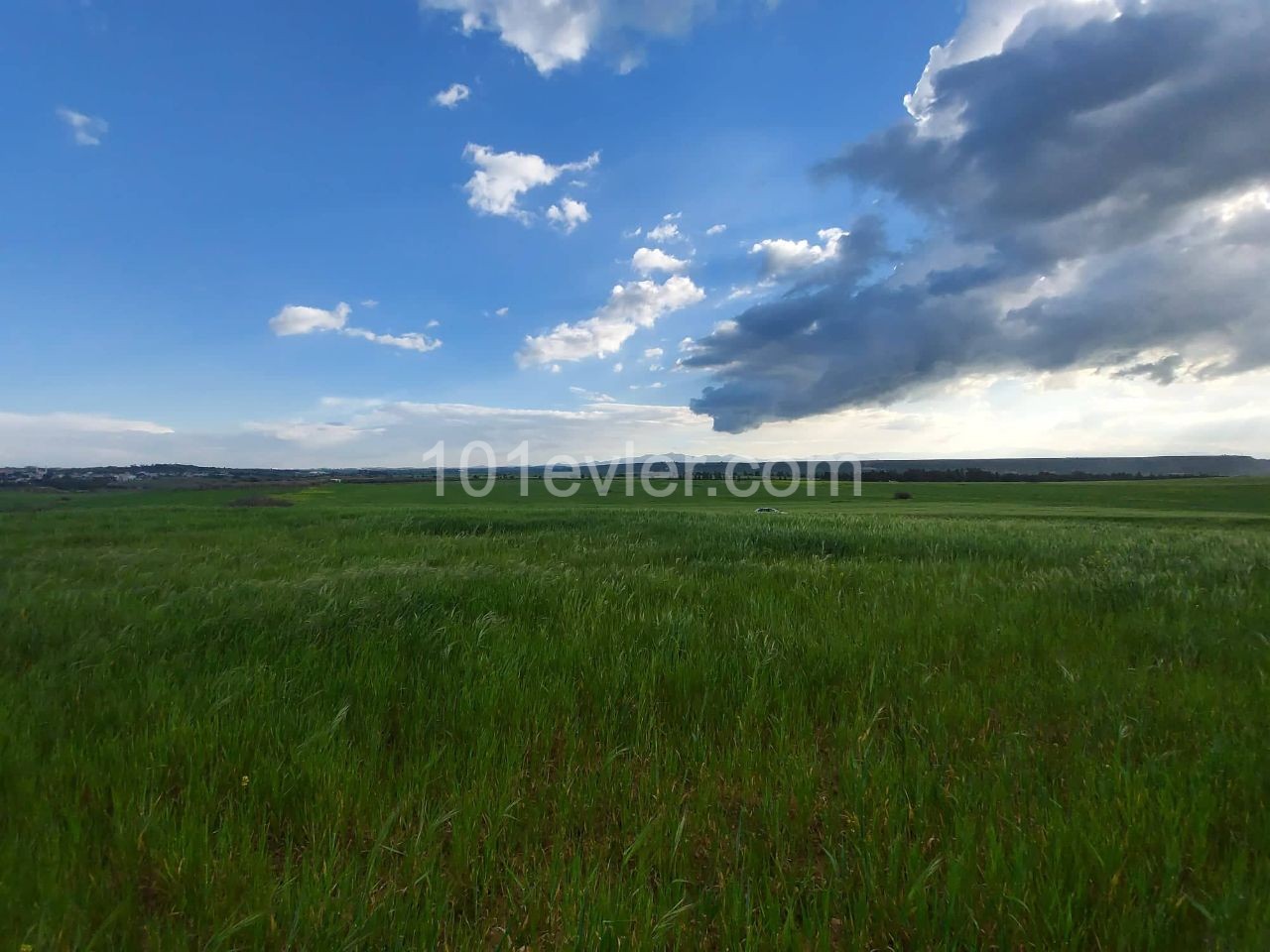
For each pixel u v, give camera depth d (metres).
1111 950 1.84
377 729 3.10
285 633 4.85
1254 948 1.76
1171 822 2.26
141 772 2.67
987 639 4.70
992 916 1.93
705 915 1.96
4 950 1.79
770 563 9.06
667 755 2.93
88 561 9.02
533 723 3.26
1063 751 2.99
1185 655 4.45
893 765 2.71
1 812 2.39
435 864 2.14
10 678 3.94
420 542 12.05
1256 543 10.90
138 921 1.95
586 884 2.02
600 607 5.66
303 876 2.02
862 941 1.84
